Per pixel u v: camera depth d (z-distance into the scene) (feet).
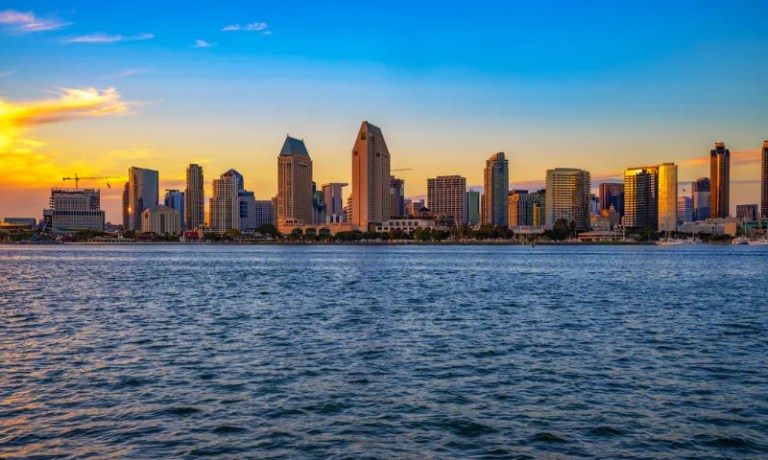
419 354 158.10
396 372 138.41
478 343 173.99
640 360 151.84
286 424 103.45
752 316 236.63
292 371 138.92
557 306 269.03
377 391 122.83
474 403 115.14
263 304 273.13
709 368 143.33
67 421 104.22
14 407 111.34
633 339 181.78
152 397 117.80
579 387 126.21
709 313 245.86
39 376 133.39
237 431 100.01
